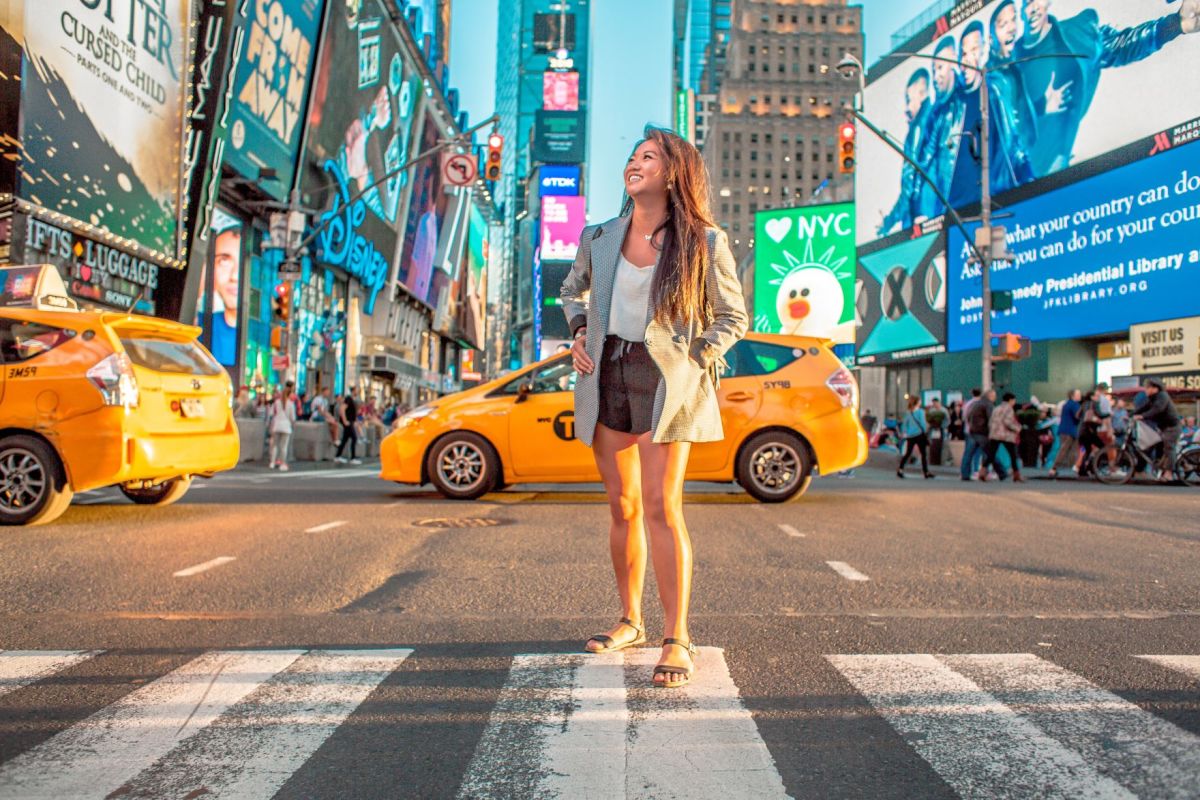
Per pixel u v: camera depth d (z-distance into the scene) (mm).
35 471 7258
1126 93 43750
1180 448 16812
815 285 72062
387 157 53500
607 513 8297
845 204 70812
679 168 3072
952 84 57375
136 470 7312
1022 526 7742
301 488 11477
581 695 2857
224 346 36688
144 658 3338
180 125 23297
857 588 4789
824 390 9367
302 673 3129
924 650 3465
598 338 3150
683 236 3035
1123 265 43438
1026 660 3303
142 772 2229
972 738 2465
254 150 35219
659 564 3092
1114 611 4234
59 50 18516
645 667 3193
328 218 20609
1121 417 19359
